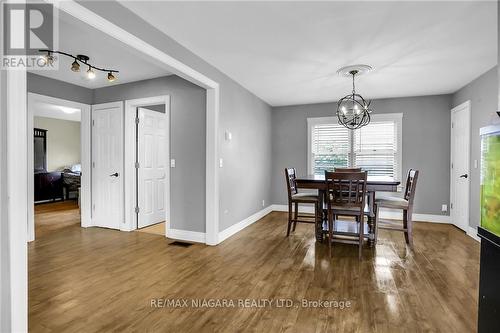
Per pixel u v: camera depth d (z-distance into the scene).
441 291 2.36
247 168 4.75
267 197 5.83
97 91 4.65
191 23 2.49
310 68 3.64
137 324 1.90
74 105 4.43
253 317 1.98
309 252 3.38
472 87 4.07
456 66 3.50
